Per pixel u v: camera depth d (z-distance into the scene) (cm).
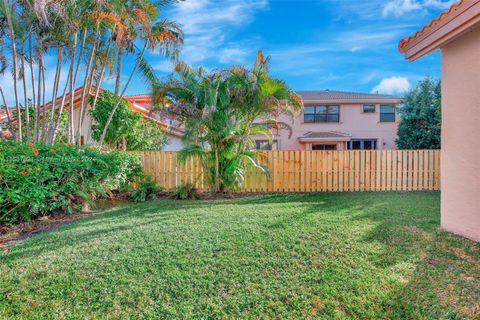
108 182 714
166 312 248
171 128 1409
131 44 1118
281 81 806
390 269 312
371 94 2014
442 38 392
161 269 323
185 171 952
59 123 1081
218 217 549
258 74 808
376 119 1895
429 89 1459
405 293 267
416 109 1479
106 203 757
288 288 279
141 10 1000
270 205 672
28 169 523
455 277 293
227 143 819
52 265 337
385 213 564
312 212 576
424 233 427
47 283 297
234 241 402
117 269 325
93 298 270
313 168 978
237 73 829
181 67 856
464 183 404
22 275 314
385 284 282
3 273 320
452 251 357
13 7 852
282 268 319
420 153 971
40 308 257
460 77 408
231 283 290
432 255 346
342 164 978
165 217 561
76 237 440
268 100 780
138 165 870
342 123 1906
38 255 369
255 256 351
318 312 245
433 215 545
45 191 545
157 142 1266
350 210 596
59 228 502
